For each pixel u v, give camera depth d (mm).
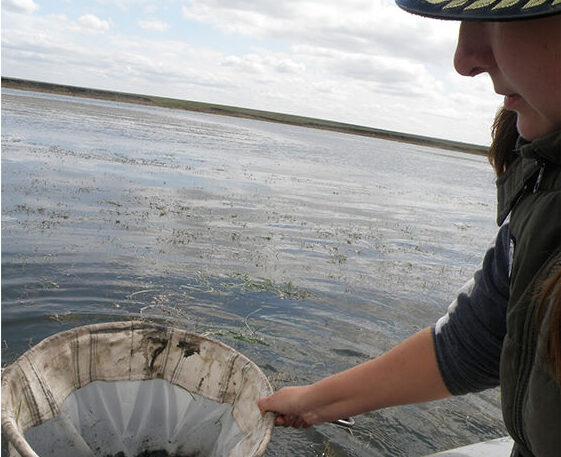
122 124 41125
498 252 1243
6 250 6988
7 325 4953
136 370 2016
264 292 6805
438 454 1830
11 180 12031
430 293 7953
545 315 813
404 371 1423
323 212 14211
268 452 3691
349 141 94562
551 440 878
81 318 5312
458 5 833
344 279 7992
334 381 1537
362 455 3822
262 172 22016
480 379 1337
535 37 812
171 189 14109
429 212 17766
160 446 2045
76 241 7879
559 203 903
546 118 901
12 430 1311
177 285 6621
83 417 1902
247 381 1906
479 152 153000
